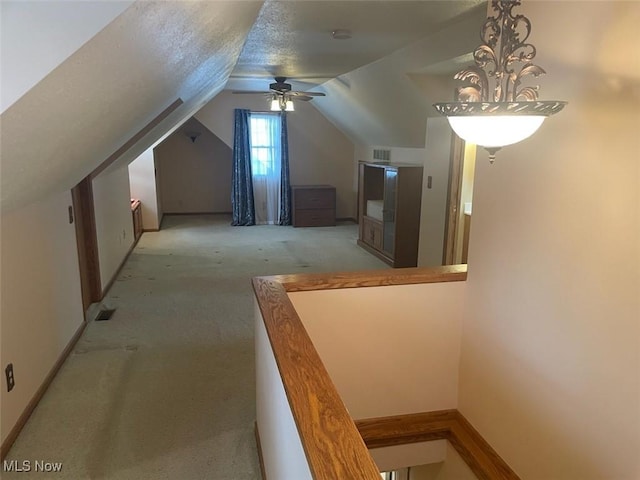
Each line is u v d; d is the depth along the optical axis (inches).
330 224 312.5
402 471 121.0
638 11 50.4
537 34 65.9
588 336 60.9
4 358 82.3
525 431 75.7
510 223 75.4
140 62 59.0
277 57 164.6
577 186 60.7
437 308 92.2
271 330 58.3
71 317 124.6
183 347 125.3
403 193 205.5
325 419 39.6
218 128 299.1
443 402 97.7
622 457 57.2
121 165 192.7
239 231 290.5
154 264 210.2
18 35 40.1
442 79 164.4
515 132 47.8
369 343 90.7
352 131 296.2
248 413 95.8
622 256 54.8
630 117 52.3
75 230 132.0
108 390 103.2
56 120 54.9
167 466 80.0
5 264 83.8
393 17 110.1
